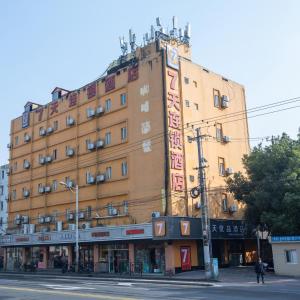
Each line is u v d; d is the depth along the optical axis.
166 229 34.75
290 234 33.94
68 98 50.31
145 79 40.72
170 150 37.84
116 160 42.62
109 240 39.81
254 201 35.94
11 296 19.97
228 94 46.69
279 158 35.41
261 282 26.67
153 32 46.00
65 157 49.44
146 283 27.98
